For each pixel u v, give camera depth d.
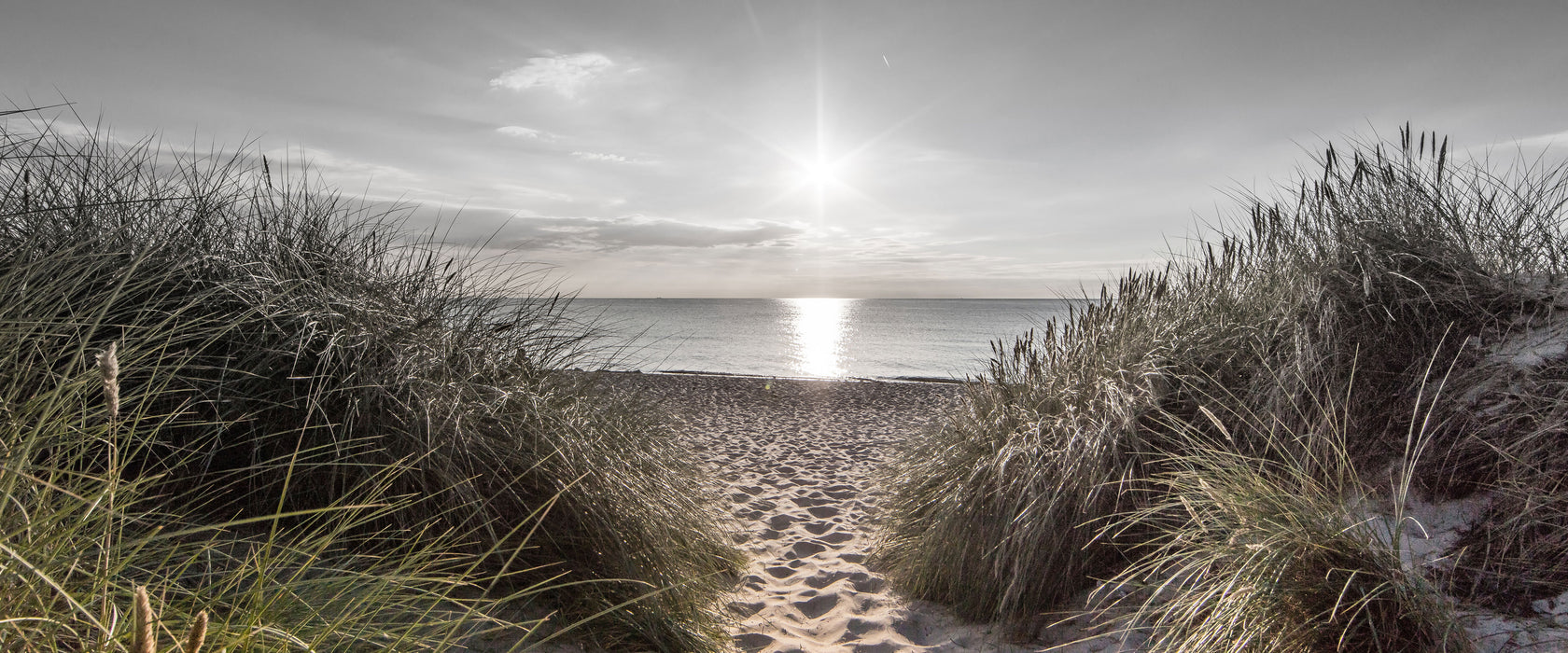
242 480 2.60
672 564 3.36
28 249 2.37
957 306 144.50
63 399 1.71
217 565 2.20
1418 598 2.25
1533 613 2.29
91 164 3.09
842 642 3.44
